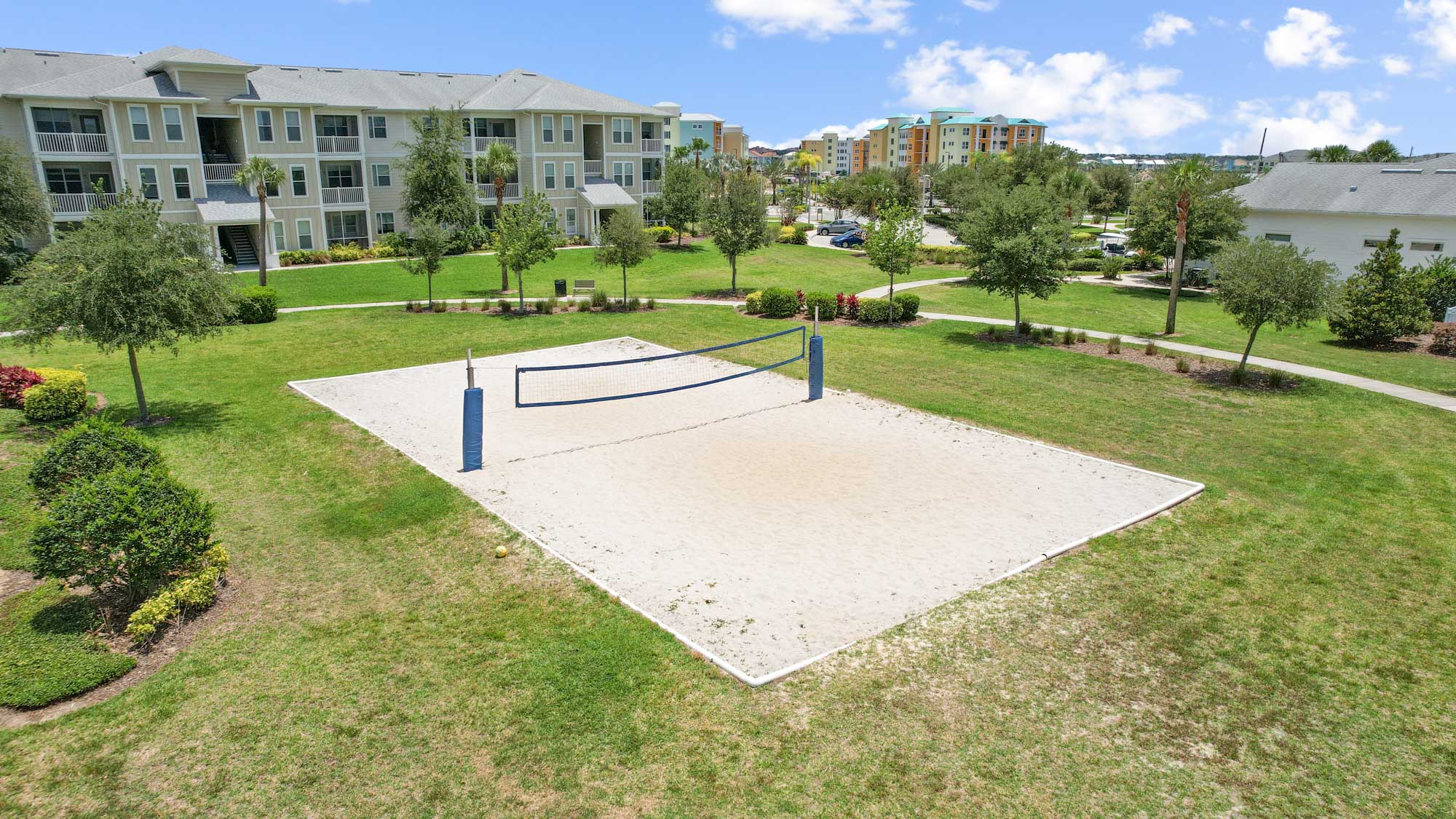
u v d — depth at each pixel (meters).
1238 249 20.48
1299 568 10.85
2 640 8.91
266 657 8.84
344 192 48.12
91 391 19.31
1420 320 25.64
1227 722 7.72
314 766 7.17
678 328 28.16
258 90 44.59
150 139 41.19
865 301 30.11
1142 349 24.89
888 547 11.45
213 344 25.11
